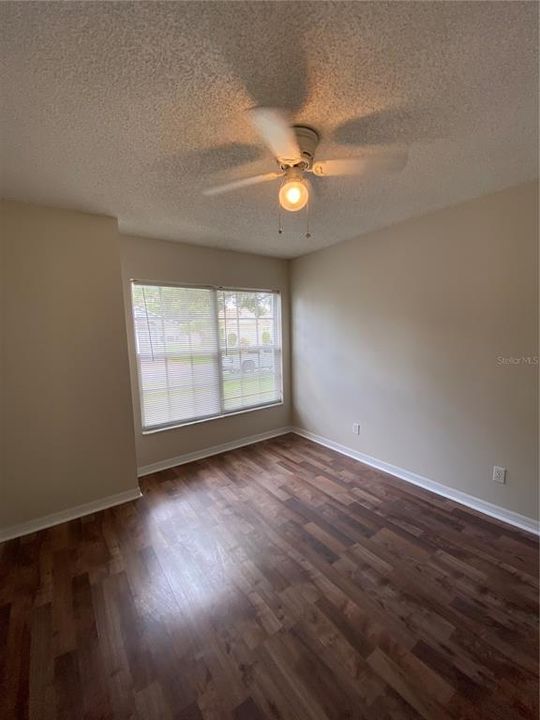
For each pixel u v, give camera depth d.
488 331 2.22
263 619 1.50
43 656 1.35
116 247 2.44
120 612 1.56
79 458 2.40
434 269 2.49
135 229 2.71
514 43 0.99
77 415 2.38
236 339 3.65
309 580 1.72
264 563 1.86
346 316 3.29
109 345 2.46
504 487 2.21
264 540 2.06
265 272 3.79
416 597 1.60
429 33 0.95
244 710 1.14
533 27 0.94
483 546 1.96
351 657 1.31
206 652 1.35
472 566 1.80
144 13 0.87
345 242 3.20
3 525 2.16
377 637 1.40
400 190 2.05
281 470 3.08
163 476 3.01
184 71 1.06
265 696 1.19
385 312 2.90
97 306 2.40
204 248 3.30
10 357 2.13
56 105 1.20
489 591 1.63
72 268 2.29
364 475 2.95
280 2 0.85
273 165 1.69
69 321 2.30
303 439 3.94
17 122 1.29
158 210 2.29
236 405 3.70
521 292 2.05
